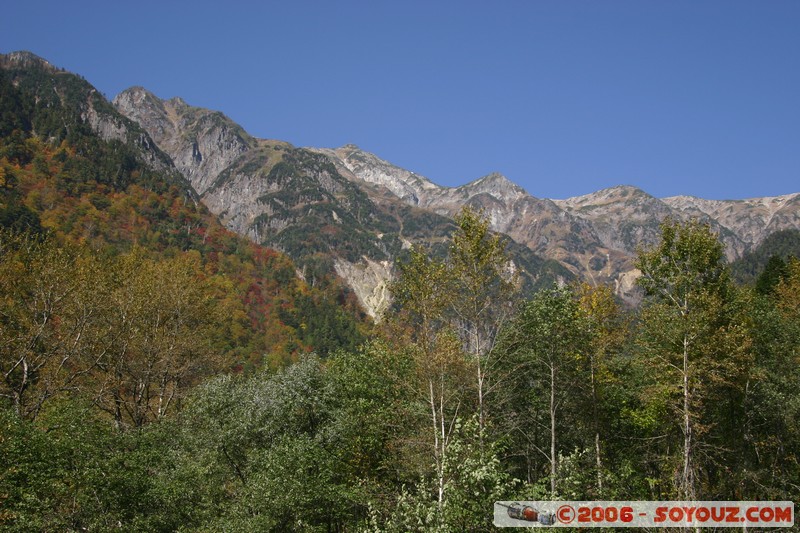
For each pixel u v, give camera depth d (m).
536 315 31.27
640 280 32.31
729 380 31.17
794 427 31.84
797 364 34.31
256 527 24.73
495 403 31.59
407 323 27.48
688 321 29.14
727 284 31.73
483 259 28.67
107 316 41.44
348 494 28.00
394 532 22.41
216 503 28.58
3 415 24.34
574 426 35.62
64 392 36.44
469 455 23.14
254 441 32.34
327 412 33.72
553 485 24.70
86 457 24.34
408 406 31.17
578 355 32.66
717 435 33.47
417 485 23.75
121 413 43.28
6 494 22.17
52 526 22.25
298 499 26.31
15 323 37.97
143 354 42.38
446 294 27.94
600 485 26.92
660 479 31.86
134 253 48.28
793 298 41.53
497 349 30.20
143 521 23.97
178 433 32.50
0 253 38.78
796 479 30.78
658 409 32.44
